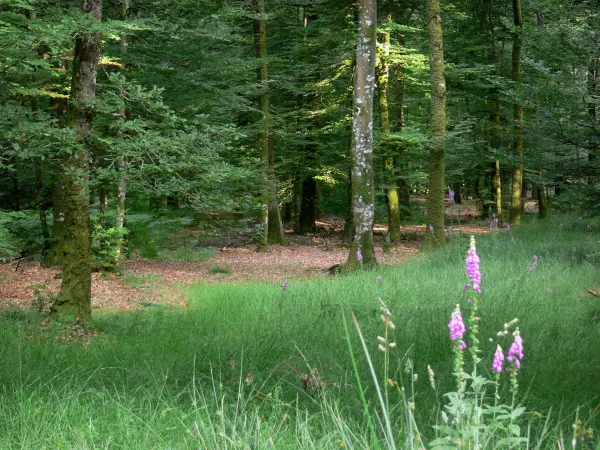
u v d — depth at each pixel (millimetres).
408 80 25891
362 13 16344
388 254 21922
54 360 6730
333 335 7523
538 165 14938
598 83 13406
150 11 15352
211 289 13898
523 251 14672
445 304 8641
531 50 14656
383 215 32438
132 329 9211
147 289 14258
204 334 8484
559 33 13336
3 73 9211
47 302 11492
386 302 9234
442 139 18656
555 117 13516
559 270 11602
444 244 18656
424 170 27578
